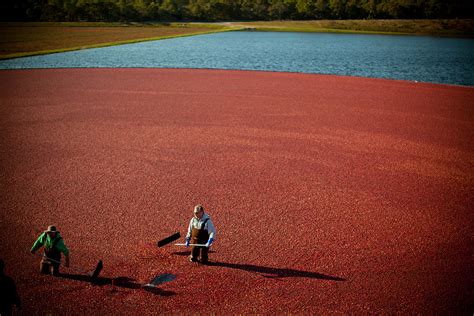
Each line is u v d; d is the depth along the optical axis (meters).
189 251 10.44
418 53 70.62
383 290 8.86
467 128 23.03
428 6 158.50
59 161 17.00
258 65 51.94
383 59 61.03
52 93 31.34
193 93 32.25
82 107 26.91
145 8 152.62
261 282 9.13
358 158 17.89
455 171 16.47
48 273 9.29
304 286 8.98
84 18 136.12
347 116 25.50
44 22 127.81
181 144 19.42
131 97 30.33
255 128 22.39
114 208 12.80
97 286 8.90
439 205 13.30
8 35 85.44
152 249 10.47
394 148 19.34
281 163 17.12
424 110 27.41
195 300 8.51
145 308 8.23
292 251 10.44
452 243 10.90
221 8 173.25
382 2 165.88
